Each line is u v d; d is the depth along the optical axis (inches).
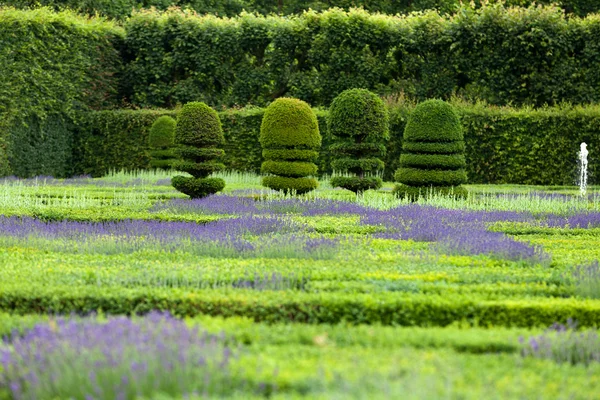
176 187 1354.6
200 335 402.0
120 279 578.9
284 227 910.4
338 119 1392.7
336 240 789.2
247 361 371.9
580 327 503.5
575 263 693.3
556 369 386.3
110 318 450.9
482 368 379.9
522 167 1914.4
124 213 1066.7
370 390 333.1
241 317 500.1
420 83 2183.8
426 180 1296.8
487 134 1919.3
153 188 1571.1
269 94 2271.2
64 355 364.8
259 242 763.4
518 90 2137.1
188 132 1355.8
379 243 807.7
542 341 424.8
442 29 2161.7
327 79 2218.3
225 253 732.0
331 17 2204.7
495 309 507.2
